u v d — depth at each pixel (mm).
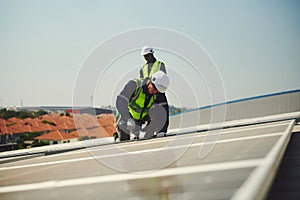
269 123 6785
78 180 2322
